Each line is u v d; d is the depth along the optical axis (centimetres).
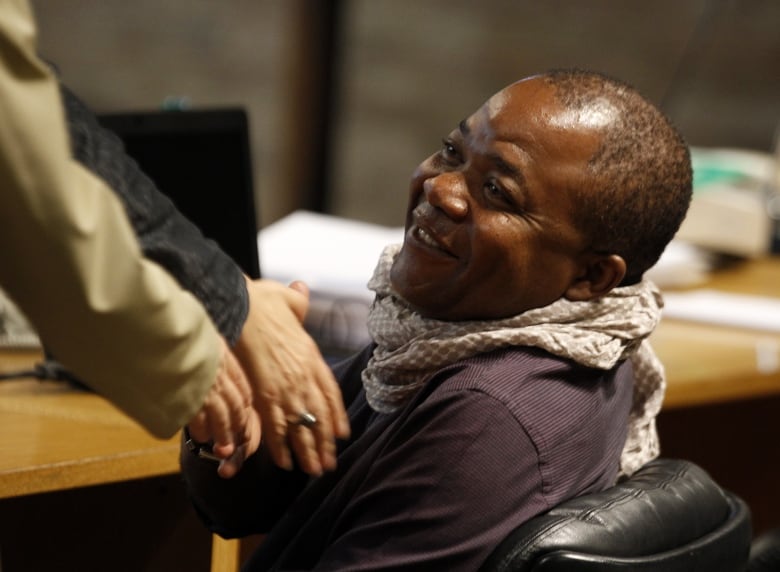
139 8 1205
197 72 1200
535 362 329
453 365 332
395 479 323
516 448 317
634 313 346
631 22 1041
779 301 710
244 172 482
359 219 1192
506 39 1097
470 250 330
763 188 839
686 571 338
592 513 322
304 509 357
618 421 355
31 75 251
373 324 357
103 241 259
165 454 407
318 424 315
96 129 286
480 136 331
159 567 451
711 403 627
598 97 329
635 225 333
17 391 458
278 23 1163
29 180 249
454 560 315
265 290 318
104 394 278
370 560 320
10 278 259
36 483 383
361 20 1158
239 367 303
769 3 980
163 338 271
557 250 329
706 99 1015
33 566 438
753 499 673
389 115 1160
